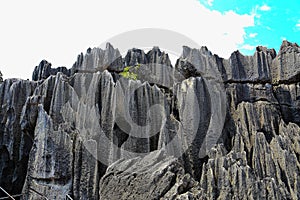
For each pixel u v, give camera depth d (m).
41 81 20.73
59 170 16.56
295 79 18.28
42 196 16.28
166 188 12.66
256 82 18.69
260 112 17.42
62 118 17.95
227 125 17.36
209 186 14.02
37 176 16.69
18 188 19.33
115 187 13.77
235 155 14.76
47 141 16.95
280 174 14.55
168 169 13.12
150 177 13.07
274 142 15.50
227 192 13.67
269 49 20.02
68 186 16.41
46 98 18.89
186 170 15.61
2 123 20.00
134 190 13.24
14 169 19.62
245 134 16.38
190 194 12.05
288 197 13.77
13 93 20.25
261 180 13.83
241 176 13.77
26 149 19.52
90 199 15.68
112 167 14.45
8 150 19.48
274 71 19.00
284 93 18.36
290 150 15.30
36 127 17.53
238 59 19.17
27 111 19.05
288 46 18.75
